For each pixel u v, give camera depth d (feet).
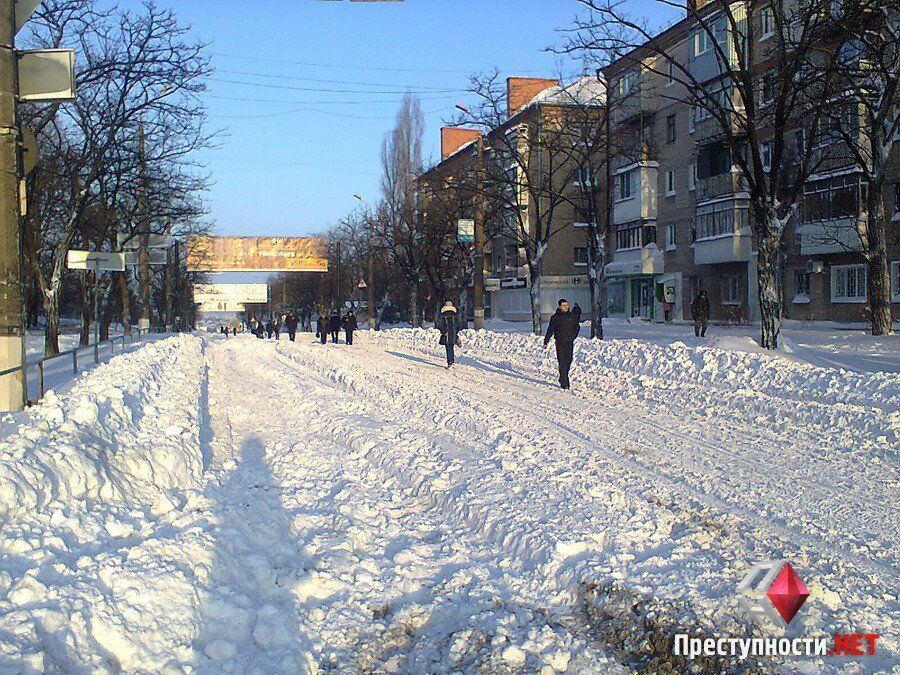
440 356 91.86
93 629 14.83
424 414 45.98
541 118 123.65
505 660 15.72
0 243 30.04
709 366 55.98
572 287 202.69
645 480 28.43
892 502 25.48
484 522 24.41
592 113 116.57
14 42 30.12
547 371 67.15
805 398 46.03
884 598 17.85
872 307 87.81
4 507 18.08
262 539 22.65
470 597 19.12
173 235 170.30
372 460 34.50
